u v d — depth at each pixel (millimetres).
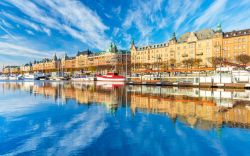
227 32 161000
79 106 41031
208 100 47812
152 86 95688
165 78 107250
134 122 27797
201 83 84562
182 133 22719
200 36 176125
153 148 18734
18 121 29203
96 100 49375
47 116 32281
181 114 32469
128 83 115125
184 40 188375
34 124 27469
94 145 19594
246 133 22422
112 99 51094
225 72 87062
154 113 33469
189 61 155125
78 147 19141
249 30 148625
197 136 21688
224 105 40625
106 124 26969
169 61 179250
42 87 97125
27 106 41781
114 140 20859
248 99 48719
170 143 19859
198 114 32312
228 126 25188
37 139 21422
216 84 80375
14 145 19812
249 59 118375
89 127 25688
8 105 43188
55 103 45312
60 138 21625
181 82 92125
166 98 52250
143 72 145750
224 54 157875
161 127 25172
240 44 150000
